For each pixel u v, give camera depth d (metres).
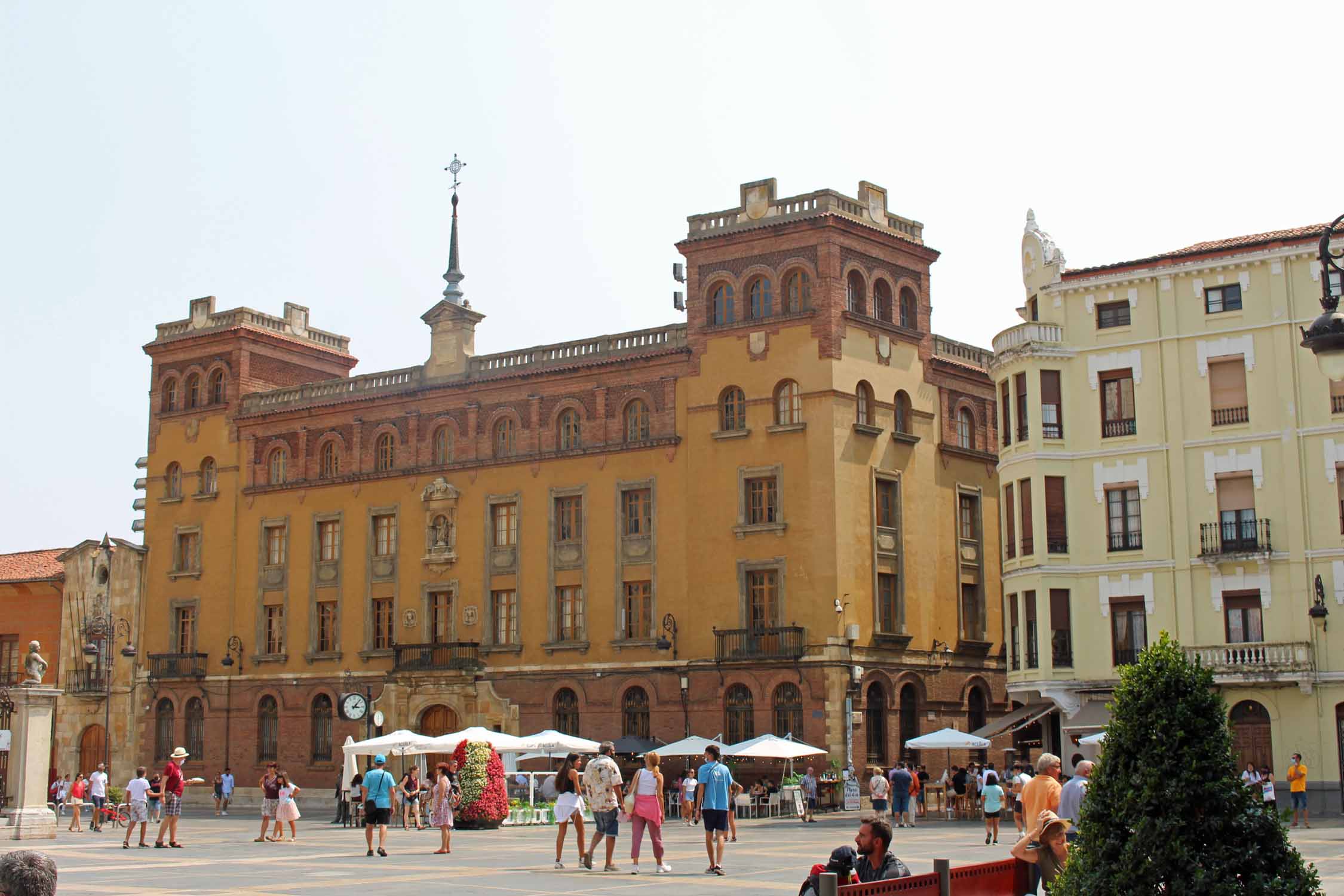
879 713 61.69
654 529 64.62
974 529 68.88
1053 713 55.75
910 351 66.06
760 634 60.88
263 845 41.62
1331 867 29.47
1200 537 52.91
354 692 72.38
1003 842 39.97
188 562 80.62
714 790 29.72
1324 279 17.59
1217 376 53.50
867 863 16.80
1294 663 49.94
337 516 74.81
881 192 65.81
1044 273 56.69
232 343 80.69
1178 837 12.82
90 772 81.56
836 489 60.53
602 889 26.56
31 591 85.62
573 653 66.06
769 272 63.31
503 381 70.06
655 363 65.75
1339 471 51.00
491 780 48.62
